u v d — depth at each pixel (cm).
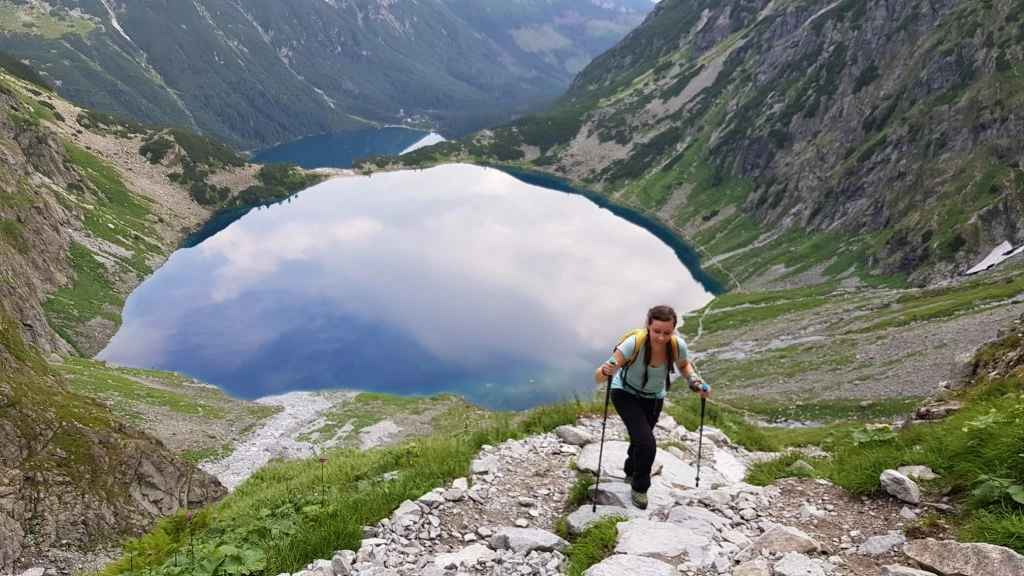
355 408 9312
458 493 956
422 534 830
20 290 11138
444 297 16300
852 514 823
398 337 13488
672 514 827
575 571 698
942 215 15550
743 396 8188
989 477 732
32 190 16112
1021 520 638
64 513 3728
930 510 776
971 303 9212
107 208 19638
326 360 12288
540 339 13512
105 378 8844
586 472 1053
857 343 9219
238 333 13638
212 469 6844
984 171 15850
